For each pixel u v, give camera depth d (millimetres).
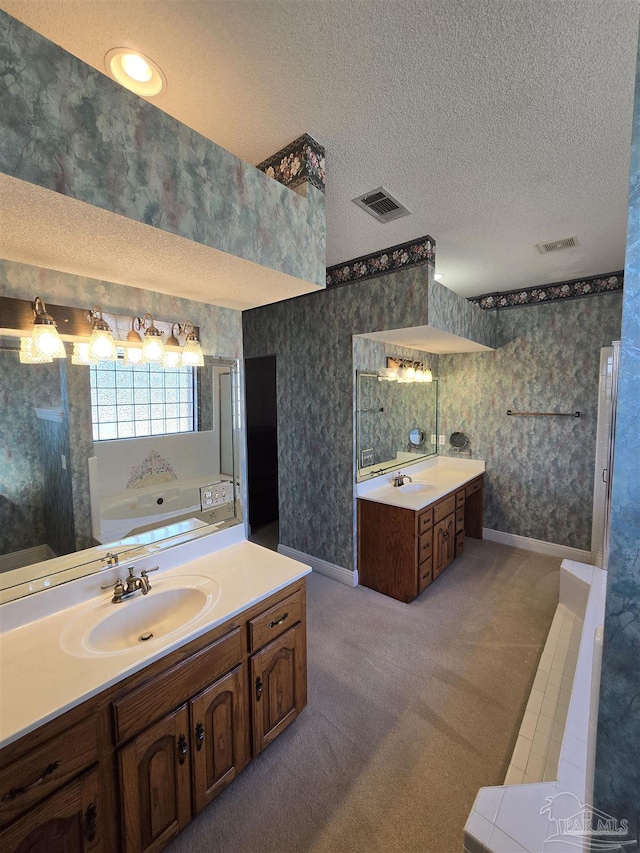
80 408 1513
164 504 1789
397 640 2434
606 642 729
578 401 3506
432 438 4250
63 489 1474
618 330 3275
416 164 1677
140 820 1178
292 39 1061
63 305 1437
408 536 2857
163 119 1079
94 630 1323
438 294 2695
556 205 2043
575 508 3576
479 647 2361
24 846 950
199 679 1328
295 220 1489
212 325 1950
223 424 2014
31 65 846
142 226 1055
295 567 1772
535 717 1714
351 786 1521
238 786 1523
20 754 937
